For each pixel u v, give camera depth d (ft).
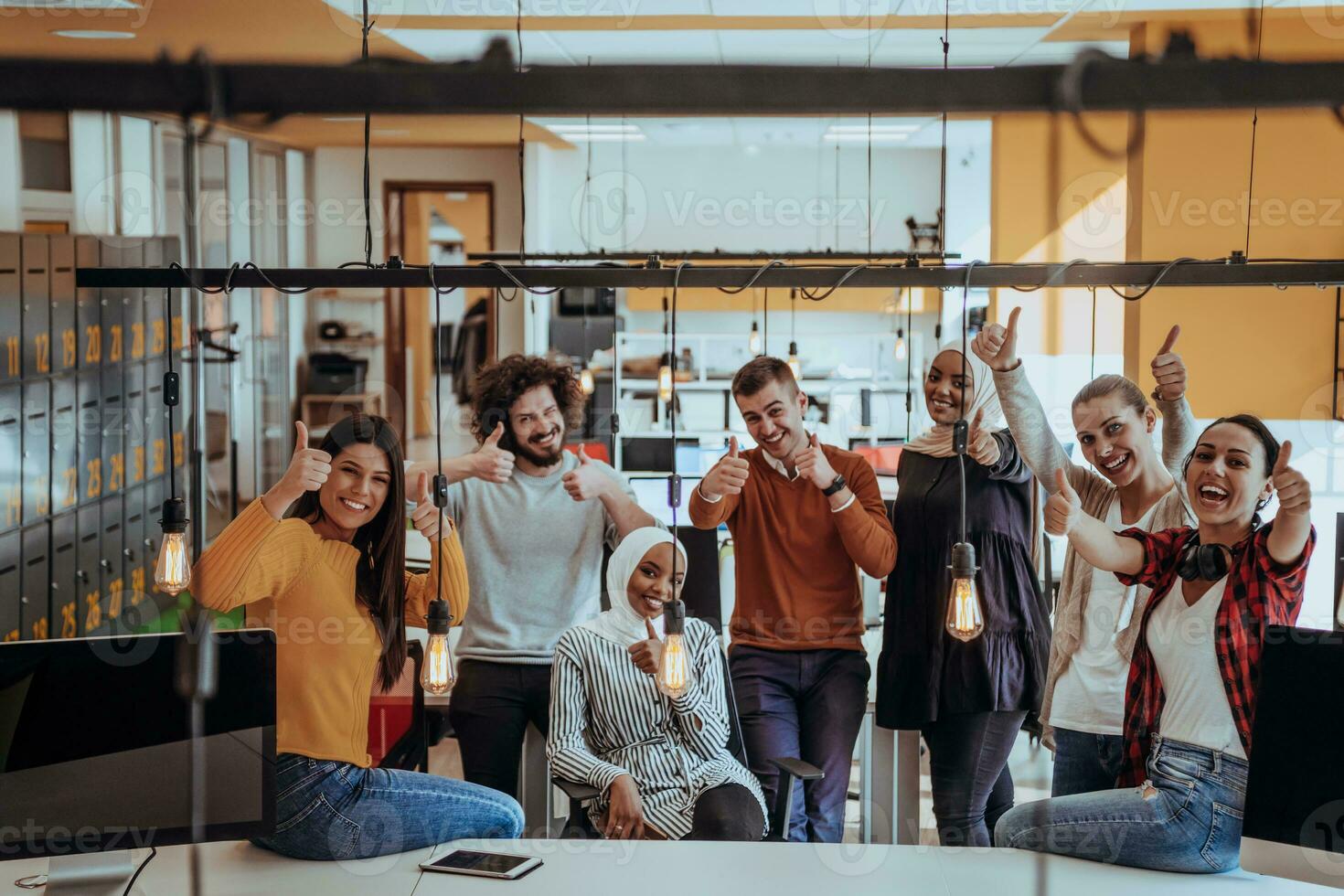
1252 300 16.07
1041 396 20.20
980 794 11.33
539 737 11.80
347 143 30.94
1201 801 8.92
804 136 28.63
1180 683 9.43
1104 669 10.43
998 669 11.27
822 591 11.34
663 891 7.67
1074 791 10.62
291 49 16.93
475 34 16.90
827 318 29.55
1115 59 8.31
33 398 12.75
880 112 8.27
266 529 9.76
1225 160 16.47
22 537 12.51
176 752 7.22
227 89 8.61
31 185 17.87
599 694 10.27
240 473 27.89
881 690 11.62
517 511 11.85
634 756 10.14
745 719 11.04
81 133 19.58
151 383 16.03
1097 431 10.85
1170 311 16.33
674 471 8.74
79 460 13.88
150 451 16.02
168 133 23.58
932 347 28.40
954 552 8.81
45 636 12.96
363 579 9.95
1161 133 16.58
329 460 9.91
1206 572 9.50
